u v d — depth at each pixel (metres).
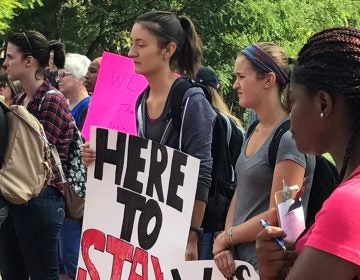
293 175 2.41
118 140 2.77
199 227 2.87
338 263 1.31
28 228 3.71
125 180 2.76
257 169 2.54
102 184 2.84
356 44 1.45
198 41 3.06
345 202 1.32
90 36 14.37
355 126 1.45
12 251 3.95
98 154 2.84
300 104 1.51
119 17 13.78
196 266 2.54
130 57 3.04
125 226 2.76
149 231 2.66
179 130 2.88
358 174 1.38
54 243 3.77
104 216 2.83
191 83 2.93
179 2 13.59
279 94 2.60
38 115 3.79
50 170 3.64
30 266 3.78
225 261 2.46
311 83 1.47
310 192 2.51
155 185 2.65
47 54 3.91
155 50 2.91
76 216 4.01
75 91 4.76
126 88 3.34
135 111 3.15
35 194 3.57
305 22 15.41
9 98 5.21
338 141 1.47
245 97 2.63
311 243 1.35
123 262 2.76
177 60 3.00
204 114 2.87
